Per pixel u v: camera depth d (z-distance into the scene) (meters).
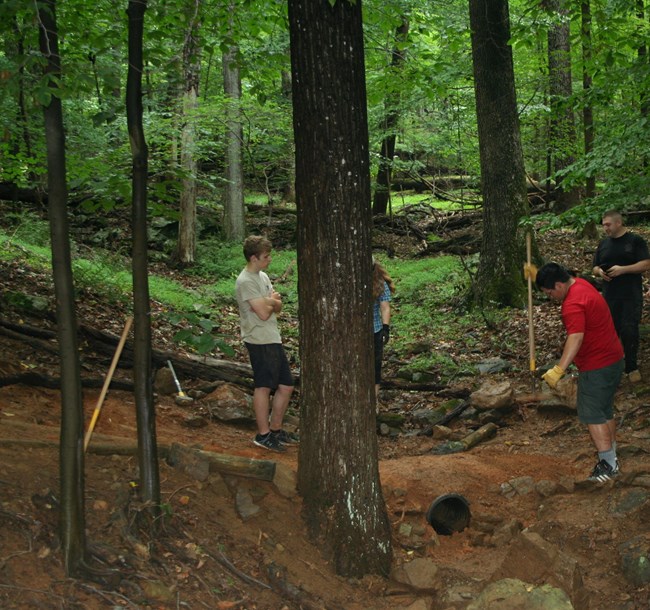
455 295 12.91
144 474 4.10
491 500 5.61
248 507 4.55
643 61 8.71
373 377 4.61
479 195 21.12
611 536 4.69
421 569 4.38
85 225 16.81
